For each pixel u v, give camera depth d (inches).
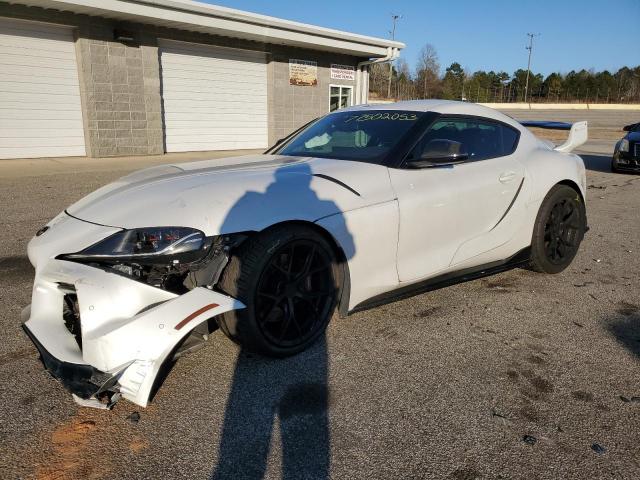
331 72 685.3
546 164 159.6
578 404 96.0
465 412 93.1
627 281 165.2
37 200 280.2
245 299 100.8
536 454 82.0
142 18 469.7
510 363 111.1
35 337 94.1
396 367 108.8
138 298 90.4
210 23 504.4
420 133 133.1
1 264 174.4
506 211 147.2
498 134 154.4
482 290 155.5
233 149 612.1
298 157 137.2
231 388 100.2
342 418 91.1
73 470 77.7
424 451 82.6
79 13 450.3
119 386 85.7
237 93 601.0
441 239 131.5
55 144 475.2
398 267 123.6
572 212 168.7
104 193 114.2
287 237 103.6
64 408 93.4
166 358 87.0
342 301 117.3
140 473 77.3
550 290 156.0
